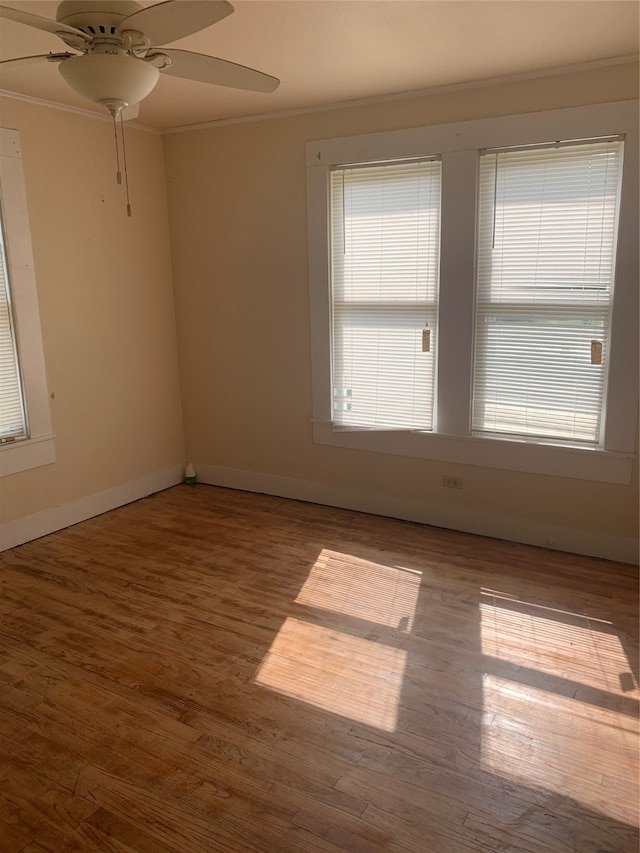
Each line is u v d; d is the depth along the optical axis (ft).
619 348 9.97
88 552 11.37
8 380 11.29
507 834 5.50
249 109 11.95
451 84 10.39
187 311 14.37
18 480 11.57
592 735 6.68
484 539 11.69
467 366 11.31
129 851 5.41
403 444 12.31
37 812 5.82
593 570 10.37
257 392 13.88
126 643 8.50
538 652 8.13
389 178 11.43
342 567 10.63
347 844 5.43
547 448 10.86
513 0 7.22
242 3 7.14
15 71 9.47
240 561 10.93
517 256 10.63
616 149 9.61
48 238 11.55
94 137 12.23
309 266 12.46
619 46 8.78
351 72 9.73
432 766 6.28
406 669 7.84
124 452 13.66
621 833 5.51
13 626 8.94
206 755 6.48
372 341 12.28
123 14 5.40
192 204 13.67
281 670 7.86
